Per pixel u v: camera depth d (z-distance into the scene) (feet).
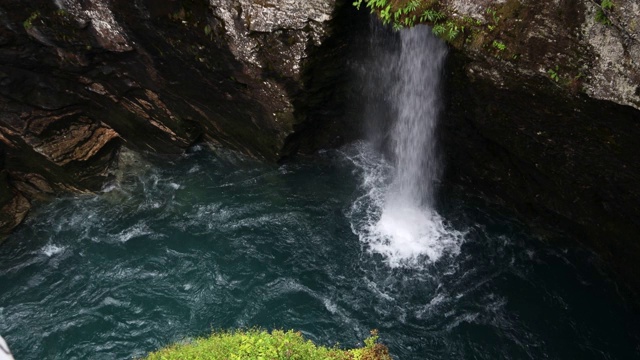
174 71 44.96
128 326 41.81
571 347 39.75
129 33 42.80
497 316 41.42
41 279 45.14
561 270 43.80
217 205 48.65
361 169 50.29
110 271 45.11
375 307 42.06
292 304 42.39
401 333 40.70
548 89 35.65
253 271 44.39
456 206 48.01
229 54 42.37
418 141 47.62
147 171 50.60
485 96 39.45
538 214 46.01
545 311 41.63
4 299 43.93
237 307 42.45
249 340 35.24
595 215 42.22
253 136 48.29
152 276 44.60
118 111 48.67
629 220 40.40
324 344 40.19
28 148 47.26
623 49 32.60
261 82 43.47
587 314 41.42
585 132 36.78
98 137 49.73
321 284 43.47
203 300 42.96
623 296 42.32
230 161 50.80
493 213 47.34
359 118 48.60
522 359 39.32
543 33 34.73
